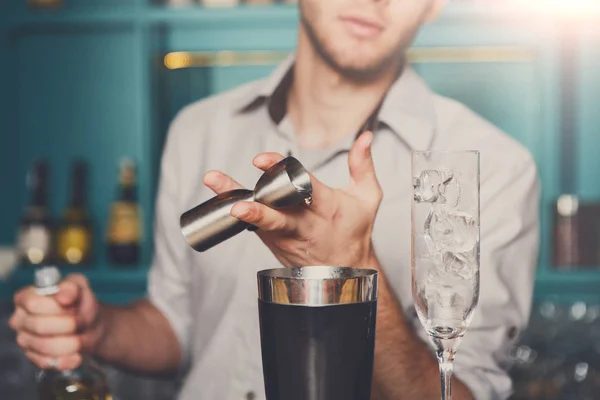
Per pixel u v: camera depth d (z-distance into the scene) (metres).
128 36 2.53
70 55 2.55
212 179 0.82
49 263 2.38
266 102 1.88
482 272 1.61
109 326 1.61
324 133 1.85
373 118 1.82
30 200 2.49
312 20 1.84
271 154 0.80
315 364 0.70
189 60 2.54
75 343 1.13
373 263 0.95
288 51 2.48
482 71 2.47
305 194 0.76
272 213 0.78
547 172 2.31
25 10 2.40
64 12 2.38
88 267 2.37
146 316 1.78
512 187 1.72
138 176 2.47
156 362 1.74
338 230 0.88
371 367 0.74
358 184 0.90
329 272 0.78
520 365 2.15
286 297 0.70
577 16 2.27
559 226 2.28
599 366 2.16
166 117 2.55
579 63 2.43
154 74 2.47
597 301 2.24
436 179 0.74
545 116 2.31
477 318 1.54
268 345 0.72
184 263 1.83
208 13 2.31
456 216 0.74
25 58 2.56
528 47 2.41
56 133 2.56
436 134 1.80
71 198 2.44
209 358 1.77
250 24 2.43
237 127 1.89
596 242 2.27
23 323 1.16
